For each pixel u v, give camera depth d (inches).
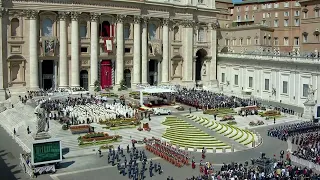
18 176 1667.1
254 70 3855.8
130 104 3063.5
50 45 3287.4
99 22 3550.7
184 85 4082.2
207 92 3752.5
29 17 3179.1
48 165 1710.1
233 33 4729.3
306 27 3848.4
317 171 1768.0
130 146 2126.0
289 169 1660.9
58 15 3326.8
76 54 3410.4
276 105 3388.3
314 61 3161.9
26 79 3250.5
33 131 2212.1
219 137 2353.6
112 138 2201.0
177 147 2113.7
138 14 3703.3
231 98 3415.4
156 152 2004.2
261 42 4451.3
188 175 1701.5
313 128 2549.2
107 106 2829.7
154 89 3110.2
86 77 3555.6
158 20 3900.1
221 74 4350.4
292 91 3422.7
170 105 3206.2
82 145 2095.2
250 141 2273.6
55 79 3395.7
